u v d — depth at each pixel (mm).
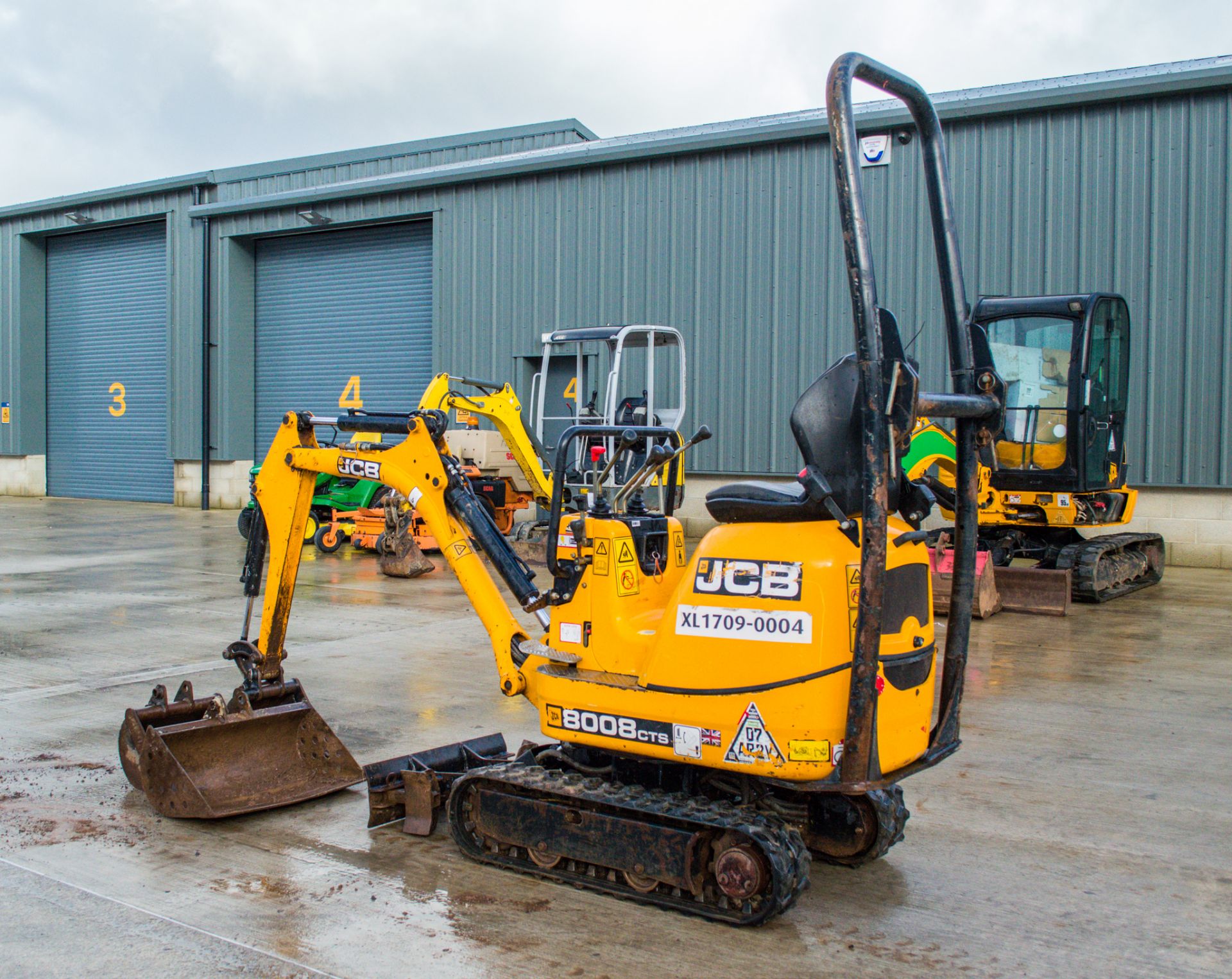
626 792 3721
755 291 15492
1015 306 10453
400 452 4625
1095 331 10344
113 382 24391
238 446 21828
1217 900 3717
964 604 3686
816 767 3277
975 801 4703
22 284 24953
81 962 3182
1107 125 13289
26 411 25203
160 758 4375
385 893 3699
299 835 4254
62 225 24219
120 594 10625
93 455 24812
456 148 19609
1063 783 4945
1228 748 5484
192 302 22203
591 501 4195
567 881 3764
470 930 3418
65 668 7250
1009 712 6184
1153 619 9398
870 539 3088
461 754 4586
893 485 3336
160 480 23672
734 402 15648
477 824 3965
